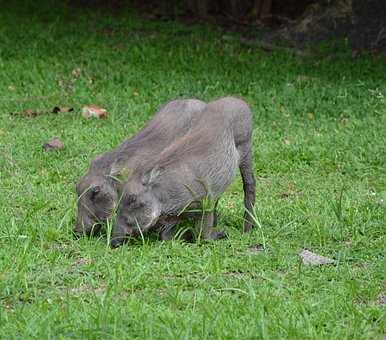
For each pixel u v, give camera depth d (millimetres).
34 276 9609
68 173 13922
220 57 21875
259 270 10008
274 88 19281
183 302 8938
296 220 11812
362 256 10562
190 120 11508
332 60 21984
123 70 20438
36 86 19188
